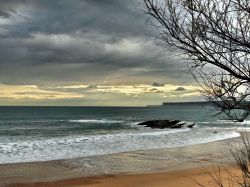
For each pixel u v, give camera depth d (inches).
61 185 555.5
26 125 2396.7
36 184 562.3
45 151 928.9
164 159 792.9
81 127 2204.7
